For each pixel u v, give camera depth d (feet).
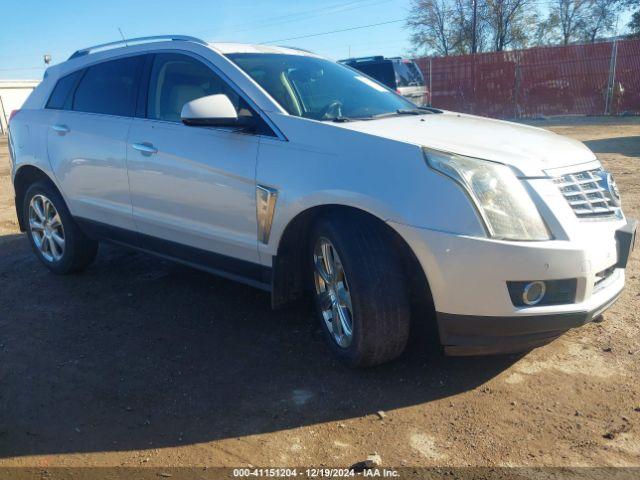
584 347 11.69
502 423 9.39
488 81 77.87
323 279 11.39
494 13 144.56
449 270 9.43
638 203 22.65
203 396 10.50
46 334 13.34
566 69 73.26
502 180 9.50
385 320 10.18
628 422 9.26
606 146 41.22
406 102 14.85
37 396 10.66
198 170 12.58
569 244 9.35
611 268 10.52
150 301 15.11
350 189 10.10
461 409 9.81
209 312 14.26
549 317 9.44
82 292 15.94
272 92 12.29
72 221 16.52
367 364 10.78
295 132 11.25
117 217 14.93
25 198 17.69
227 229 12.39
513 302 9.41
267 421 9.69
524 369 10.97
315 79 13.65
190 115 11.33
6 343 12.92
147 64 14.52
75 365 11.82
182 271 17.37
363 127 10.91
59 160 16.05
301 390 10.58
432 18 152.25
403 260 10.44
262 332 13.03
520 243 9.20
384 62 54.49
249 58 13.39
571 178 10.05
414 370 11.10
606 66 71.00
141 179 13.88
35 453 9.02
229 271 12.98
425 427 9.37
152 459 8.80
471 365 11.20
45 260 17.57
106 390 10.81
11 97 148.56
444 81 80.94
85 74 16.20
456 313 9.66
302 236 11.66
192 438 9.29
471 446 8.86
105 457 8.89
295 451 8.89
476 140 10.61
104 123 14.94
